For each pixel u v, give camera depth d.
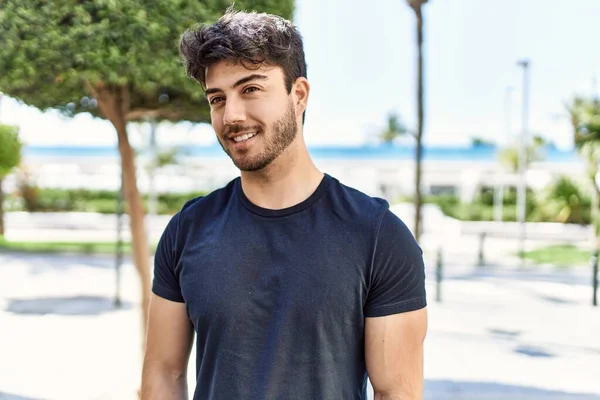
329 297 1.33
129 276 12.34
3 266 13.78
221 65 1.36
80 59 2.76
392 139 43.72
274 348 1.33
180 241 1.49
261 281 1.36
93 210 29.02
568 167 29.52
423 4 5.26
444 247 18.70
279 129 1.37
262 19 1.38
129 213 3.89
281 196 1.42
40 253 16.16
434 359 6.38
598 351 6.78
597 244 19.52
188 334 1.53
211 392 1.37
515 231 22.09
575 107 17.92
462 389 5.37
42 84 3.08
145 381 1.52
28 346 6.77
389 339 1.36
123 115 3.73
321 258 1.35
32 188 29.05
